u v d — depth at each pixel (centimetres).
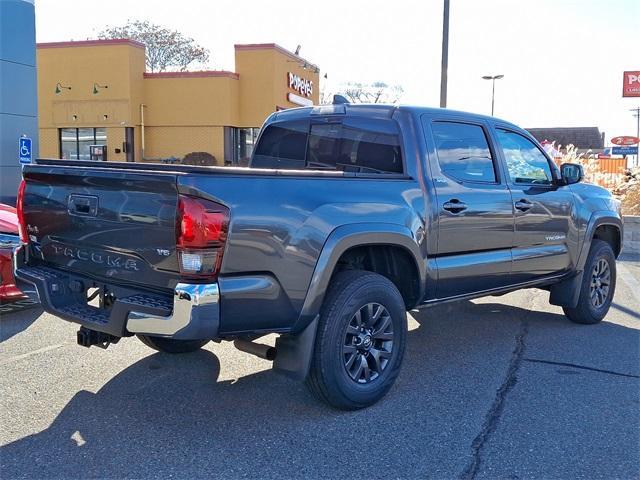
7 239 644
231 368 526
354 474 354
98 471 355
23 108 1371
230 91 2891
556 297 669
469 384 495
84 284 430
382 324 448
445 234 496
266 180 385
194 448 383
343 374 421
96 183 402
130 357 549
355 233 418
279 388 482
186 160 2853
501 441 395
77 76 2880
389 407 447
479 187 529
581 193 656
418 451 381
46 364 526
